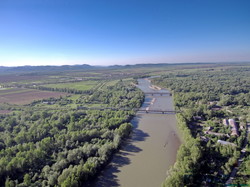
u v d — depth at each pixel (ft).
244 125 365.20
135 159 274.16
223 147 266.36
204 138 316.40
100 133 337.11
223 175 218.59
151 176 234.79
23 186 204.64
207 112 436.35
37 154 254.68
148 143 323.98
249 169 223.51
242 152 266.57
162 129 387.75
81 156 264.52
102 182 226.79
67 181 198.08
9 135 334.65
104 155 265.34
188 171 212.43
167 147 308.19
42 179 225.35
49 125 375.25
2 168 225.97
